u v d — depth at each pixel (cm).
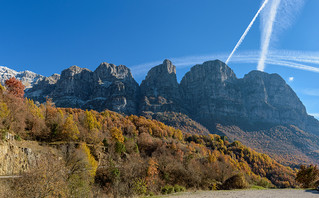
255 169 12138
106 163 5962
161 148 8862
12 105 5397
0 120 4156
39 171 1873
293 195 2927
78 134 6919
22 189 1786
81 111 14388
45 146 4844
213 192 3438
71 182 2419
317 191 3519
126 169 4872
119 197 3478
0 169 3016
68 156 4031
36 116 6650
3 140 3428
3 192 1777
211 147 14600
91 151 6231
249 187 5303
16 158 3438
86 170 3753
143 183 3722
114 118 14712
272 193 3206
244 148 14500
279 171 12075
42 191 1791
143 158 7481
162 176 5744
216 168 6812
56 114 8294
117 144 7038
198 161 8088
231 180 5509
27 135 5356
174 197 2714
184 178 5928
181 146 10756
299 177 5228
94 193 3325
